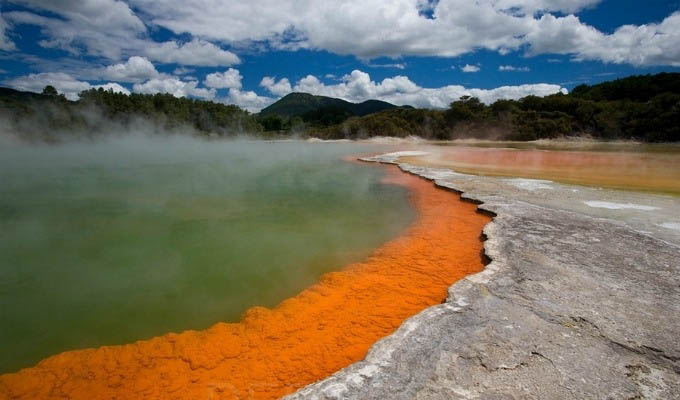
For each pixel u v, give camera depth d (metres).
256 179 14.05
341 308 4.41
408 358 3.09
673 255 5.30
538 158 19.77
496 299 4.04
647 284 4.38
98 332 4.10
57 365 3.53
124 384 3.25
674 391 2.72
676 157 19.69
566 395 2.68
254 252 6.32
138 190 11.80
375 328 3.99
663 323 3.56
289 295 4.86
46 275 5.49
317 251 6.34
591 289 4.25
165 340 3.88
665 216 7.40
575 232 6.38
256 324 4.09
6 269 5.70
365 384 2.81
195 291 4.98
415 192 11.12
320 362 3.45
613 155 21.25
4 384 3.30
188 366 3.46
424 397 2.67
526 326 3.52
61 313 4.47
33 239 7.00
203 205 9.70
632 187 10.62
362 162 19.70
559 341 3.29
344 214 8.75
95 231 7.50
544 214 7.60
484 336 3.37
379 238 6.98
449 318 3.67
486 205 8.55
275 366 3.41
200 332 4.01
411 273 5.37
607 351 3.16
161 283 5.20
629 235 6.20
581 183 11.38
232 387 3.14
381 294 4.74
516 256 5.28
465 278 4.58
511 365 2.99
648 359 3.06
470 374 2.90
